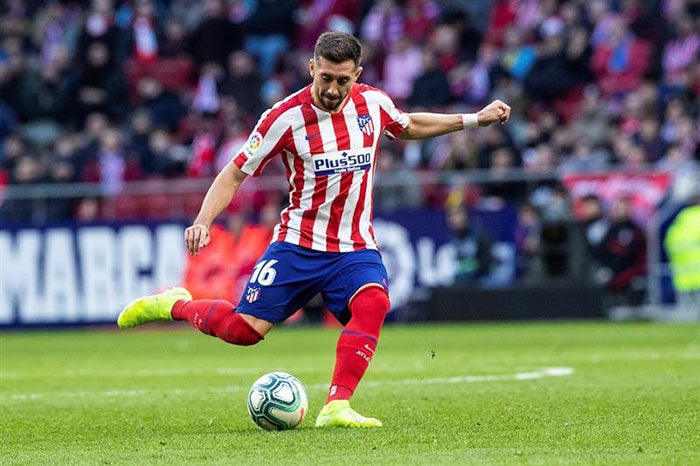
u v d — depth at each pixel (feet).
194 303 81.46
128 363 147.54
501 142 230.89
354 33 283.38
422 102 255.70
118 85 274.77
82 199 229.25
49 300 224.33
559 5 271.49
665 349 153.28
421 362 137.28
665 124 245.24
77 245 224.12
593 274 219.61
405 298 220.43
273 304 78.84
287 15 279.49
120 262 223.30
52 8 297.74
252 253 218.38
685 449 65.82
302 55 275.18
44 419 88.89
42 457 67.72
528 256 219.20
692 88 250.98
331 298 79.30
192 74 280.31
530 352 151.02
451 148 229.45
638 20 261.65
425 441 70.79
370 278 78.18
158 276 222.48
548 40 258.16
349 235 79.00
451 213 217.56
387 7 277.03
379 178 224.33
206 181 229.25
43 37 295.28
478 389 104.83
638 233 219.20
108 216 228.84
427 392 102.83
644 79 256.73
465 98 257.14
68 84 272.51
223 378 123.34
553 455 63.93
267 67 277.85
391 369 128.26
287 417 76.89
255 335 79.15
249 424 82.33
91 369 138.62
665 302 220.02
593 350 153.07
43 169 236.22
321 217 78.64
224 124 253.65
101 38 276.21
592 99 242.58
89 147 247.29
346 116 78.38
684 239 219.00
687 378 112.06
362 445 69.21
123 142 255.70
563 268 220.02
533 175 222.28
